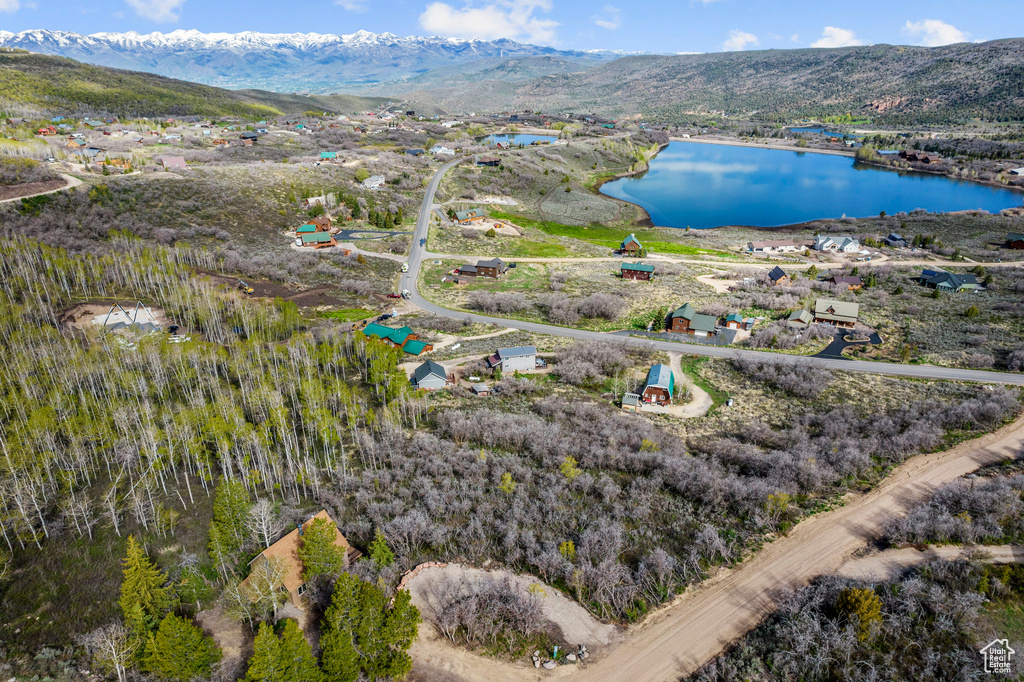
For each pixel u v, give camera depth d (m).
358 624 39.09
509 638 42.41
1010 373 85.94
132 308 96.62
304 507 55.41
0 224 123.94
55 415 59.97
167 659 36.94
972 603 41.38
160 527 49.66
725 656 40.34
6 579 44.34
